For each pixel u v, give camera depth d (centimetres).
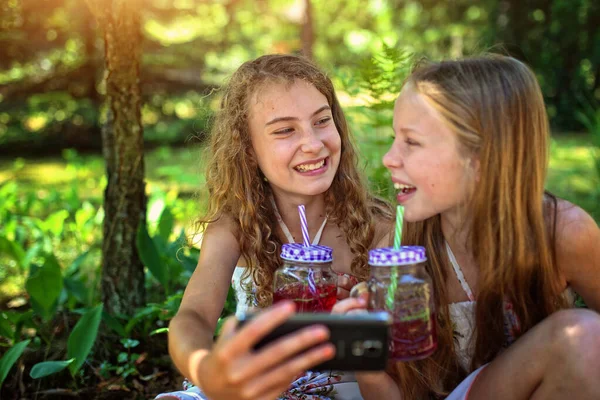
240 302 219
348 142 224
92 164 875
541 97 167
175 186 711
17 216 477
